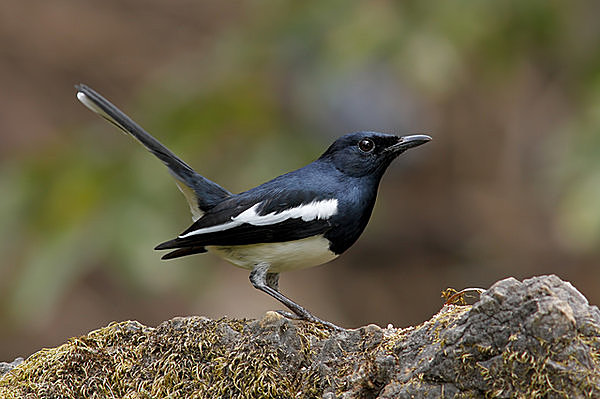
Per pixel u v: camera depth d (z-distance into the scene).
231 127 12.79
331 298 16.02
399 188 17.33
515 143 17.08
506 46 12.59
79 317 15.45
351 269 16.64
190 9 19.41
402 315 16.00
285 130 12.92
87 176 11.56
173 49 18.95
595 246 10.75
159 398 6.23
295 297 15.59
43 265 11.14
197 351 6.29
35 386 6.39
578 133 10.95
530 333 5.24
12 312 11.20
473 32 12.05
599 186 10.45
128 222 11.41
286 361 6.15
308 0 12.62
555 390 5.20
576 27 12.59
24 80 18.34
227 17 19.27
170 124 12.59
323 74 12.22
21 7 19.20
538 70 16.88
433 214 16.95
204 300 14.93
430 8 11.99
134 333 6.55
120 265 11.40
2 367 7.00
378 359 5.88
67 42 18.89
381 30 11.99
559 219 11.06
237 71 12.85
